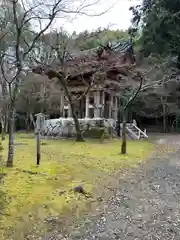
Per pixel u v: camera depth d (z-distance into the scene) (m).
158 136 25.47
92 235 5.09
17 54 9.50
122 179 9.15
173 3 25.05
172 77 24.09
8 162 9.26
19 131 33.88
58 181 8.20
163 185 8.48
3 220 5.48
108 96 24.19
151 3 28.05
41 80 26.97
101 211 6.31
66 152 13.67
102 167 10.60
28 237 4.99
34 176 8.37
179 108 30.55
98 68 19.17
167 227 5.42
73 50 19.23
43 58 16.67
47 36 16.34
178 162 12.23
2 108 25.09
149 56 25.73
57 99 31.92
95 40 23.61
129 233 5.16
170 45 26.27
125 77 20.88
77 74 20.27
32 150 14.19
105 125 20.48
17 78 9.67
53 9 10.28
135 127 23.64
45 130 22.59
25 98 31.64
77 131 18.81
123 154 13.52
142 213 6.20
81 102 25.00
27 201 6.42
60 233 5.18
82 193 7.36
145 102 30.48
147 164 11.71
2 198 6.27
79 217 5.96
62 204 6.54
